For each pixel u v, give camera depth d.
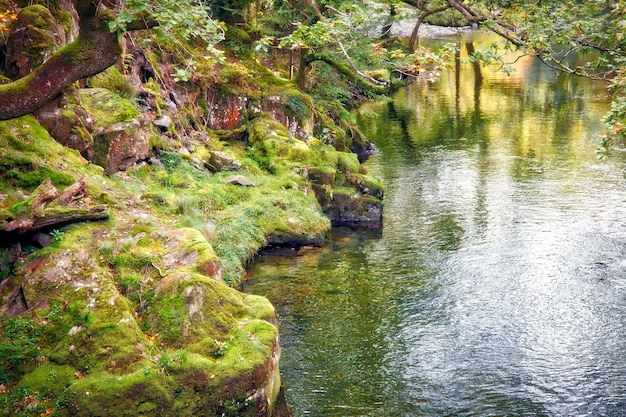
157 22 9.65
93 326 9.60
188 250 11.63
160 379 9.03
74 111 15.29
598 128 30.62
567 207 20.31
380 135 32.03
